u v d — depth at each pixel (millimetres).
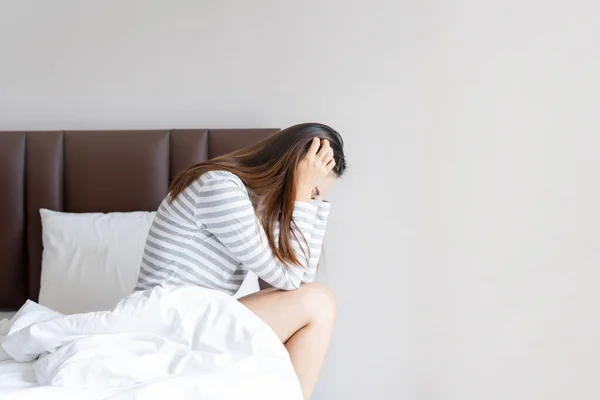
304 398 1694
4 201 2480
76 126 2641
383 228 2574
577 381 2523
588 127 2467
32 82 2646
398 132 2547
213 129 2521
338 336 2615
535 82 2482
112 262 2262
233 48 2592
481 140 2516
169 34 2609
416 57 2525
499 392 2561
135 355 1443
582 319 2508
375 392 2613
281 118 2590
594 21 2445
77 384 1353
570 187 2486
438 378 2584
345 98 2561
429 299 2572
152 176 2479
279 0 2564
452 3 2504
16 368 1469
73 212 2502
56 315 1633
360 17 2539
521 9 2479
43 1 2623
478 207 2529
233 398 1330
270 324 1674
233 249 1637
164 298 1535
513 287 2531
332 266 2604
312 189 1819
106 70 2629
